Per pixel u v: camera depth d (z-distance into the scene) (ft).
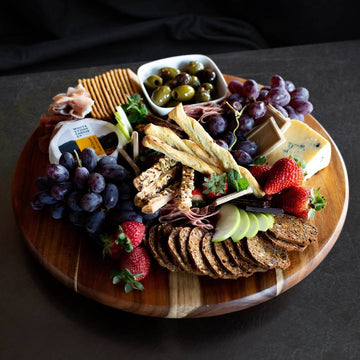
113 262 2.19
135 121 2.62
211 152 2.29
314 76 3.26
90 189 2.15
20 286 2.30
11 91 3.13
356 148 2.86
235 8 4.38
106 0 4.24
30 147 2.62
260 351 2.17
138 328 2.21
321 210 2.35
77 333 2.19
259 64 3.34
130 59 4.35
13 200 2.41
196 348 2.17
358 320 2.25
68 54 4.25
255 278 2.15
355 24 4.24
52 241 2.25
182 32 4.34
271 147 2.47
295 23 4.27
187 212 2.19
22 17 4.25
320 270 2.40
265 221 2.20
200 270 2.10
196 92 2.69
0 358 2.12
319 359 2.15
